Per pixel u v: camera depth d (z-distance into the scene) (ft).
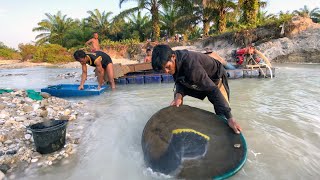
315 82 20.92
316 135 9.33
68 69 52.44
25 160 8.48
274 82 21.80
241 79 24.41
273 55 50.34
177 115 9.11
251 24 60.03
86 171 7.76
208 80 8.07
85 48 85.10
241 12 66.95
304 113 12.01
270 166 7.36
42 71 48.52
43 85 26.73
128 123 11.71
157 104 15.01
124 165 7.99
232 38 60.70
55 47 91.50
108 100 17.04
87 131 11.00
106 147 9.34
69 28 126.93
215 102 8.47
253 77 25.02
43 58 86.33
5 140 9.87
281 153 8.07
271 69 24.93
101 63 21.03
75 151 9.11
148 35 105.40
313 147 8.41
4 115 12.28
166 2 78.79
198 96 9.82
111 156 8.64
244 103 14.32
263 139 9.12
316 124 10.45
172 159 7.29
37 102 15.29
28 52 93.20
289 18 52.70
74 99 18.10
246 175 6.97
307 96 15.65
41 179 7.39
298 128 10.07
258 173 7.03
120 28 108.37
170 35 98.02
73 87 21.57
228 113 8.39
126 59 78.69
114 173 7.57
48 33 129.90
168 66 7.40
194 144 7.58
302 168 7.22
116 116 12.89
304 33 50.26
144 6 81.20
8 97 15.71
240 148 7.68
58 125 9.05
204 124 8.57
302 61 48.47
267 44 52.24
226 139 7.92
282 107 13.20
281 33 52.54
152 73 26.73
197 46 70.64
